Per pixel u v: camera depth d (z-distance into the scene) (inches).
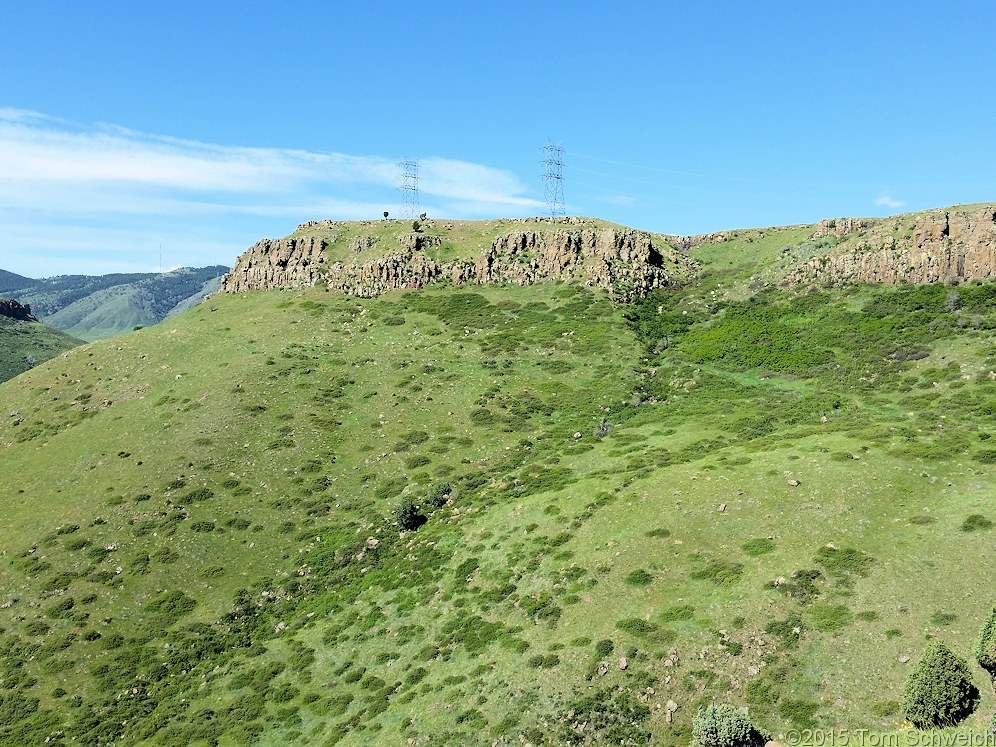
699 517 2119.8
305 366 4439.0
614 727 1454.2
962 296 3860.7
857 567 1717.5
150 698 2102.6
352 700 1861.5
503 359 4493.1
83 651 2279.8
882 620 1528.1
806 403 3302.2
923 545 1747.0
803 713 1355.8
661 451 2903.5
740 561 1871.3
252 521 2950.3
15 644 2310.5
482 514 2699.3
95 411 4212.6
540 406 3855.8
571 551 2151.8
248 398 3964.1
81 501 3137.3
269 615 2464.3
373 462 3383.4
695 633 1627.7
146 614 2455.7
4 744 1934.1
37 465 3641.7
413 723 1638.8
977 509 1844.2
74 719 2016.5
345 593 2474.2
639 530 2130.9
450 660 1882.4
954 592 1553.9
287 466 3348.9
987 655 1252.5
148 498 3080.7
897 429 2591.0
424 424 3718.0
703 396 3757.4
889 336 3801.7
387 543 2743.6
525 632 1856.5
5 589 2578.7
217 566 2696.9
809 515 1999.3
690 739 1382.9
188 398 4060.0
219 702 2033.7
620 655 1621.6
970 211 4279.0
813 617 1593.3
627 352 4434.1
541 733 1481.3
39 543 2829.7
